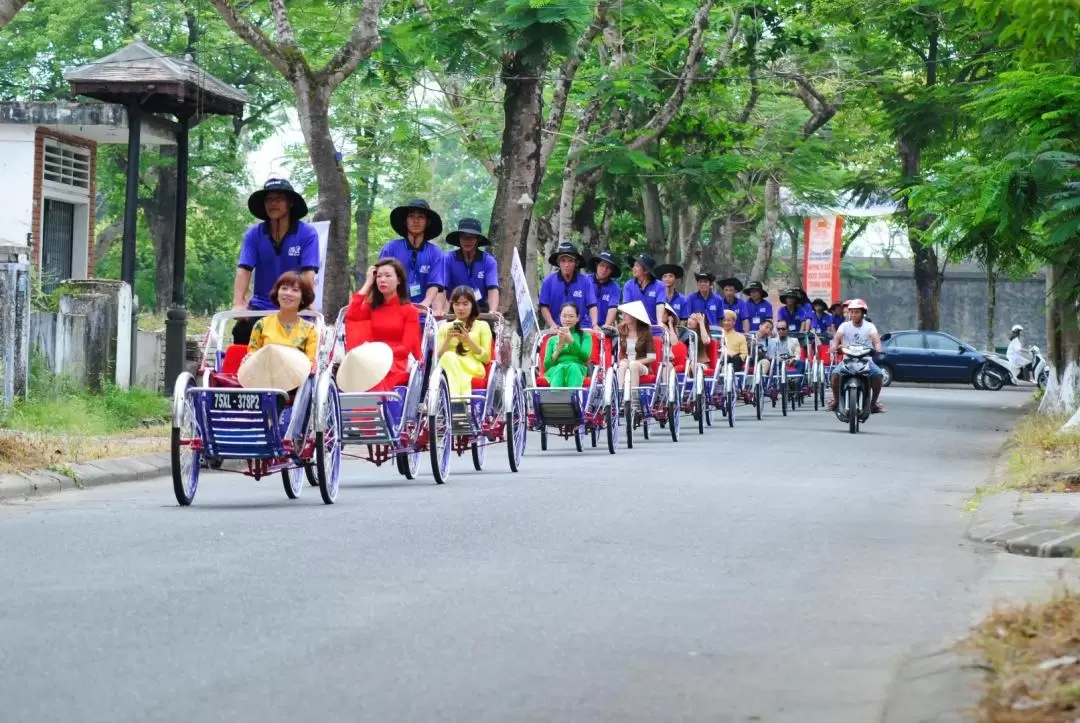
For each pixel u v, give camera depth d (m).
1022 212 15.75
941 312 68.31
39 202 25.64
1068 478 13.22
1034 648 5.75
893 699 5.36
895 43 37.53
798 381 29.97
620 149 31.98
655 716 5.18
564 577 8.00
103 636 6.26
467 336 14.66
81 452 14.82
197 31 47.22
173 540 9.17
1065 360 26.28
